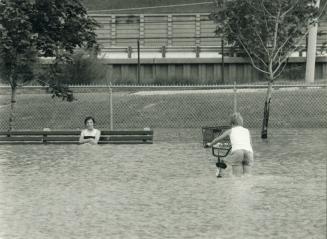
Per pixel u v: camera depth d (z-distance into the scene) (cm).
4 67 3152
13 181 1998
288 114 3500
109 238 1370
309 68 4584
